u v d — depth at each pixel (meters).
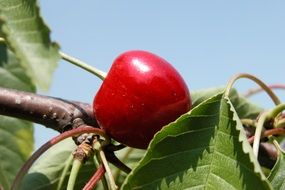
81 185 0.22
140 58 0.19
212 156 0.17
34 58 0.13
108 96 0.19
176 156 0.16
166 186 0.16
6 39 0.14
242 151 0.16
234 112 0.17
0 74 0.24
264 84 0.20
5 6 0.13
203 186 0.16
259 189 0.16
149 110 0.18
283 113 0.20
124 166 0.19
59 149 0.22
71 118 0.21
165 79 0.19
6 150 0.24
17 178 0.17
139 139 0.19
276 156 0.21
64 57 0.20
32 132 0.24
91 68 0.20
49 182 0.22
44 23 0.13
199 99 0.24
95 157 0.19
